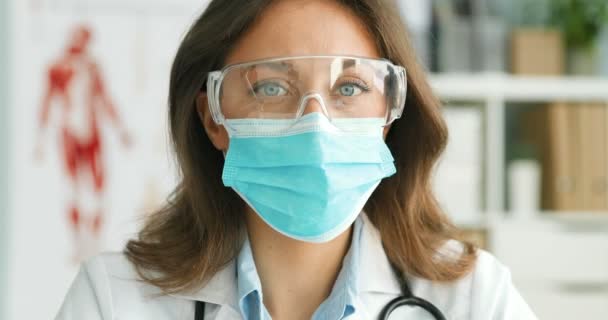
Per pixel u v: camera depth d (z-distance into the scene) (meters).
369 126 1.03
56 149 2.46
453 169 2.41
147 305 1.12
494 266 1.20
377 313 1.12
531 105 2.63
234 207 1.15
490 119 2.43
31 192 2.46
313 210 1.00
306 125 0.99
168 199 1.28
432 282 1.16
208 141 1.17
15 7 2.43
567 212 2.40
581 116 2.42
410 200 1.17
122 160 2.48
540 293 2.42
